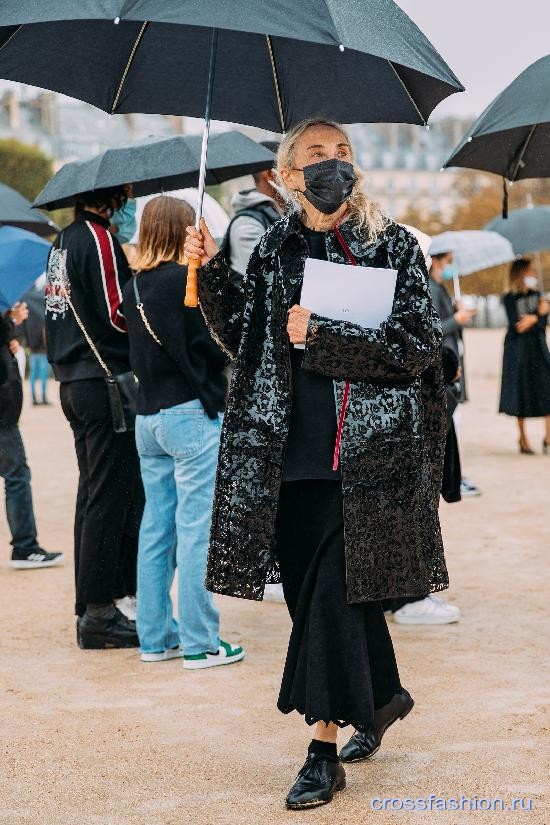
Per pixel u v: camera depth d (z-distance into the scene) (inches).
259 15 145.9
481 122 230.5
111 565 234.7
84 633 237.0
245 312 154.8
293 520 155.9
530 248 529.0
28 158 2043.6
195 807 154.3
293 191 156.0
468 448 591.2
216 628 223.1
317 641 150.3
